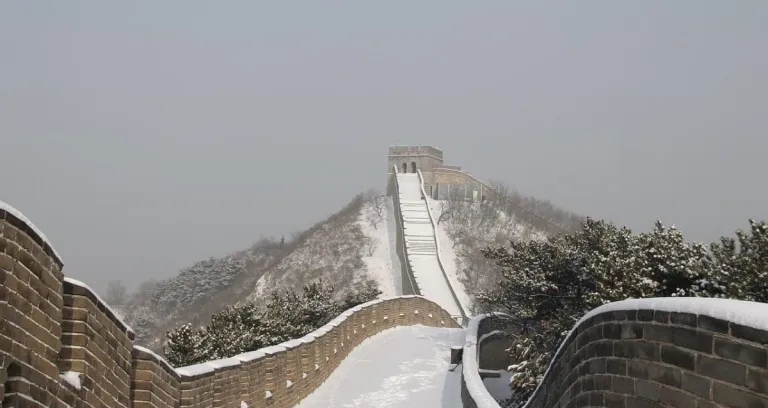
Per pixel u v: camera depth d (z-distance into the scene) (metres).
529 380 24.22
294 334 33.97
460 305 88.19
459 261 107.00
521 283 25.95
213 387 13.47
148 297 125.69
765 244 16.83
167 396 10.49
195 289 122.19
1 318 5.83
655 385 7.71
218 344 26.50
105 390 8.18
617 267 19.72
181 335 25.14
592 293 20.64
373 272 116.69
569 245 26.27
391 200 141.25
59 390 6.92
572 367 10.34
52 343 6.88
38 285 6.53
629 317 8.37
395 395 22.50
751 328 6.25
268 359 18.09
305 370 22.14
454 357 26.86
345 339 29.14
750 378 6.25
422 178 138.62
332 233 129.12
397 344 32.69
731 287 16.45
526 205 128.12
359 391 23.22
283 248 131.75
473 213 123.81
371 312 35.00
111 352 8.35
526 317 26.14
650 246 19.77
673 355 7.40
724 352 6.61
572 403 10.22
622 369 8.47
